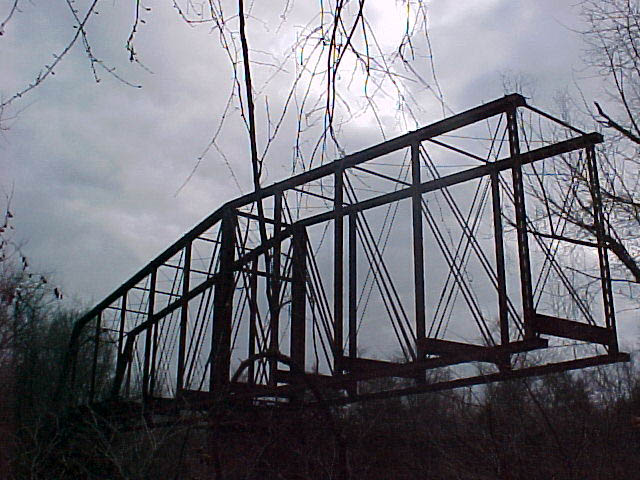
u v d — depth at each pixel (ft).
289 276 50.62
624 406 56.85
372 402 56.08
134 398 64.03
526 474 45.96
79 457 53.57
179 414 44.42
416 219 44.47
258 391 45.80
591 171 43.62
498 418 50.60
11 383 74.95
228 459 37.70
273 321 43.86
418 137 44.98
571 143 42.75
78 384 81.15
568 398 54.95
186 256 61.98
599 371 60.90
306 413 45.11
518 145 41.63
